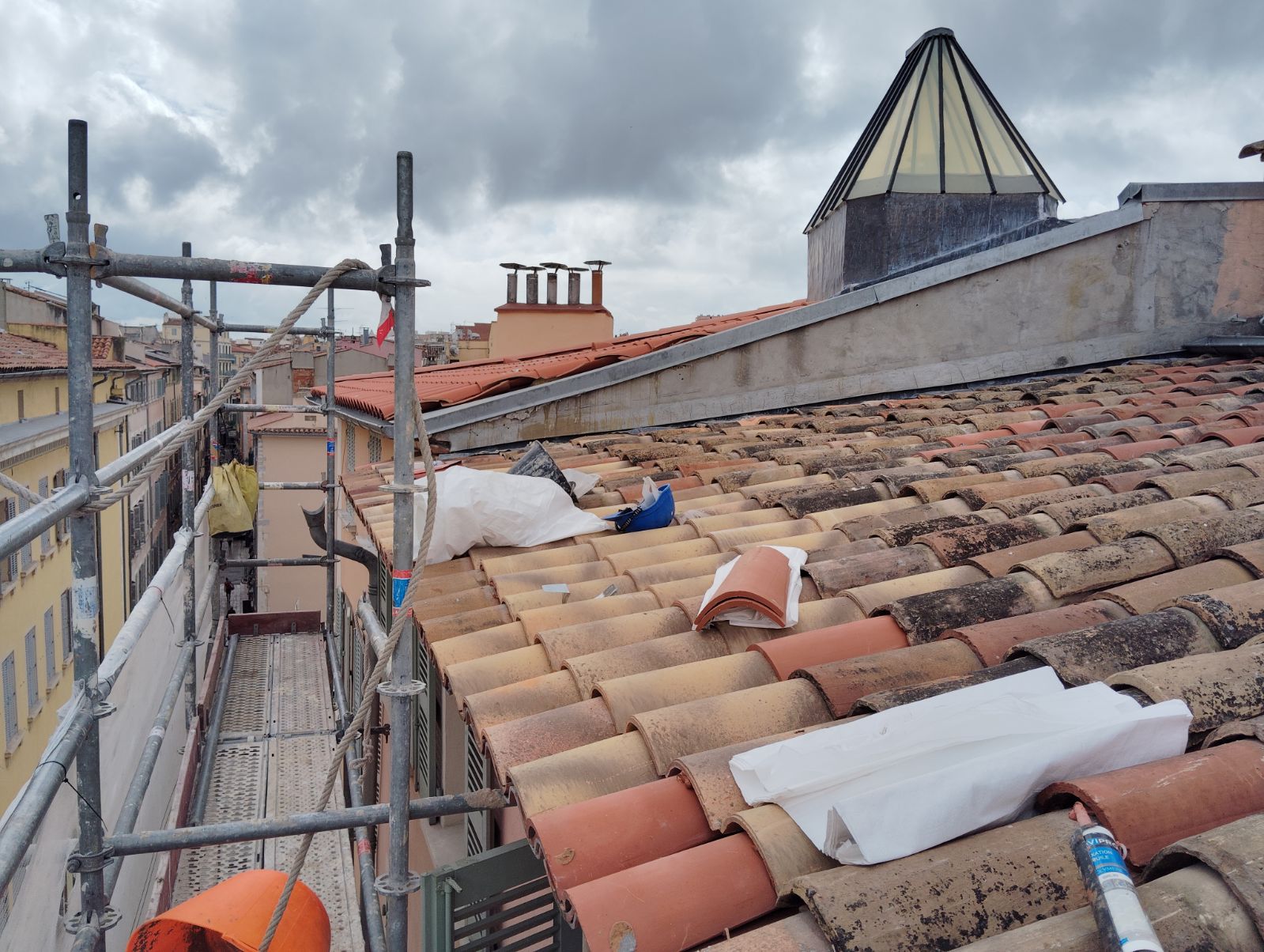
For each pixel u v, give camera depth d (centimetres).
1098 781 207
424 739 668
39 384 1523
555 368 895
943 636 330
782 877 214
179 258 259
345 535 1205
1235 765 210
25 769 1275
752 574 376
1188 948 161
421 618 431
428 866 610
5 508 1238
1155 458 541
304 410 1072
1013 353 964
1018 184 1037
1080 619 322
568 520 518
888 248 1039
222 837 289
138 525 2516
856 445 684
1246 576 345
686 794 253
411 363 271
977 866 196
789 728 287
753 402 925
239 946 272
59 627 1495
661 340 973
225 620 1346
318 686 1215
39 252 250
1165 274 973
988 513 468
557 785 268
